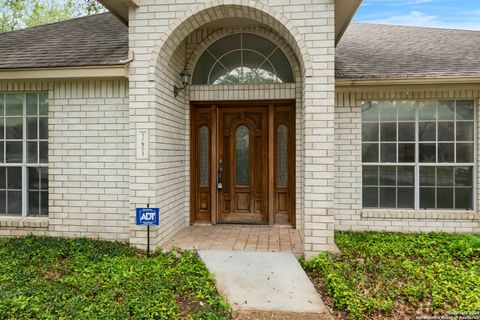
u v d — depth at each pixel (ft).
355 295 11.09
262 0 14.84
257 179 20.99
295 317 10.46
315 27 14.58
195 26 16.16
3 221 17.81
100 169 17.38
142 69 15.52
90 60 16.53
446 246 16.08
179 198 19.27
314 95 14.62
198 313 9.85
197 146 21.18
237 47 20.63
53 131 17.60
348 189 19.42
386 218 19.21
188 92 20.30
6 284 11.44
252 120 20.98
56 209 17.62
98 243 16.31
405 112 19.56
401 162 19.60
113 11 16.35
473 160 19.13
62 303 10.21
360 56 21.48
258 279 12.80
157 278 12.26
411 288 11.41
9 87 17.85
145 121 15.49
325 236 14.64
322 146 14.61
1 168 18.58
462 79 17.24
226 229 19.63
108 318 9.35
